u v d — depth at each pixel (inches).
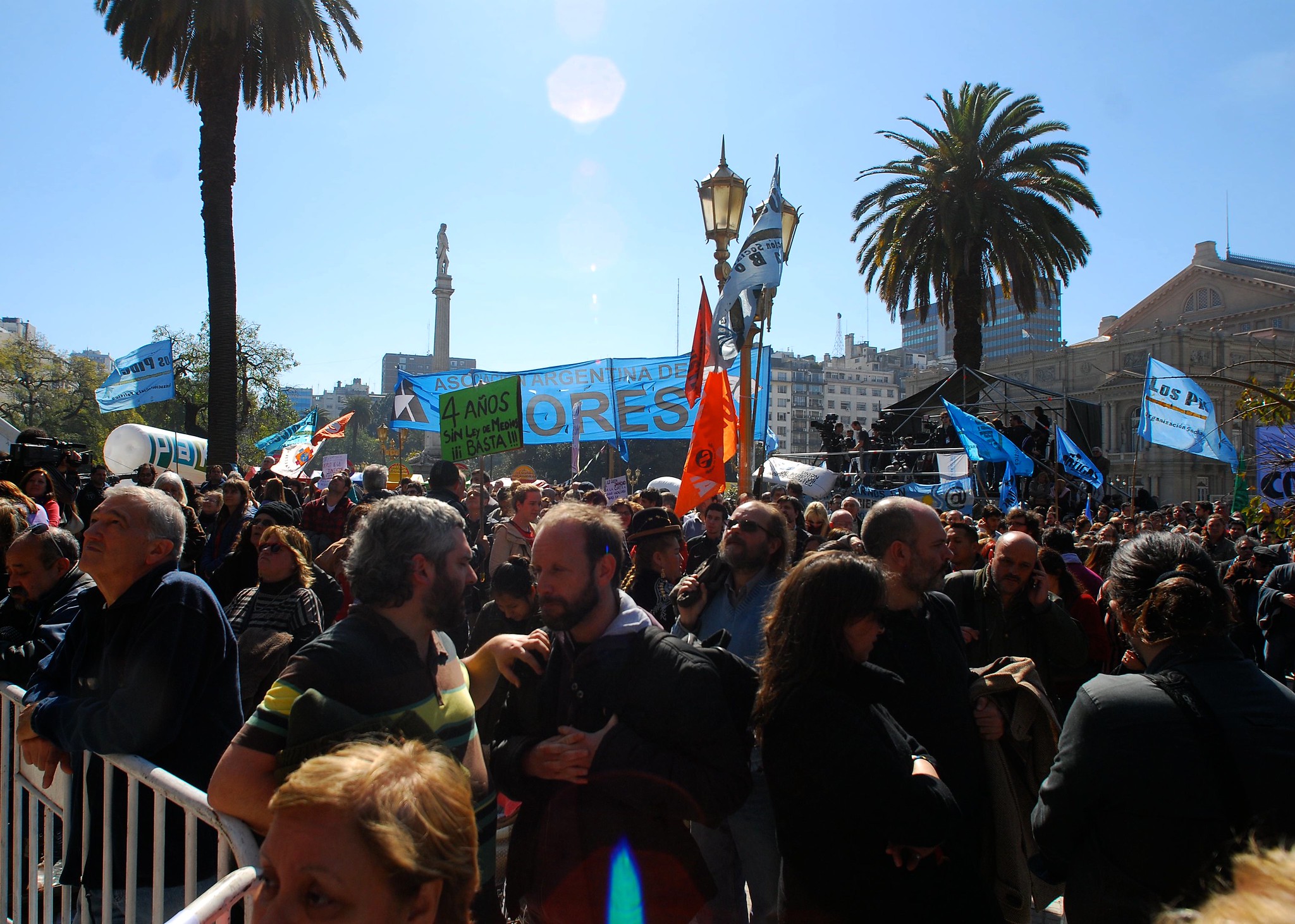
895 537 116.0
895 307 829.2
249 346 1681.8
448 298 1770.4
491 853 98.0
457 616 92.0
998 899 109.7
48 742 106.3
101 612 108.5
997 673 116.0
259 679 154.9
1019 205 733.9
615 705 93.3
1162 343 2097.7
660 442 2010.3
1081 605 189.2
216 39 580.1
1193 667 87.1
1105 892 85.0
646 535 193.3
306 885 49.8
